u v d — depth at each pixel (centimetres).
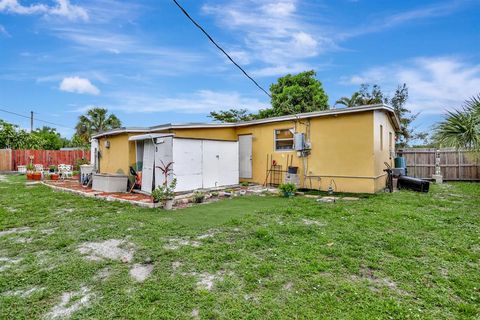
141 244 410
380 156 934
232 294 271
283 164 1070
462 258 345
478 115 656
